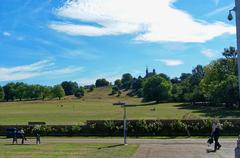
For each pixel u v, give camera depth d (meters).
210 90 122.12
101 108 150.38
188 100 169.62
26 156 27.19
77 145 35.75
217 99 118.25
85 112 121.50
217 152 29.14
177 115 96.25
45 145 36.16
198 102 153.12
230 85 113.44
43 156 27.12
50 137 47.75
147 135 48.00
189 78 187.12
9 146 35.31
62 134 49.56
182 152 29.25
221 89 114.38
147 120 48.75
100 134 49.03
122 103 37.41
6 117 99.12
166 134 47.91
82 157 26.44
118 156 26.94
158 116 93.00
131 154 28.06
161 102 186.75
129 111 122.44
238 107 117.56
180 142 38.44
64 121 79.12
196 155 27.41
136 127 48.28
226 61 128.12
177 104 162.88
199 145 34.78
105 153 28.75
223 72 128.12
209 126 47.34
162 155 27.47
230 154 27.91
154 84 188.12
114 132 48.88
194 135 47.38
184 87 182.00
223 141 38.38
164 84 187.62
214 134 30.75
